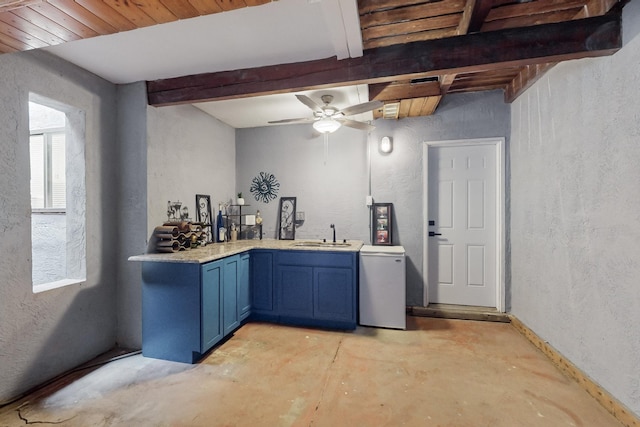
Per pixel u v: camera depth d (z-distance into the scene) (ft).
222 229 12.16
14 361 6.53
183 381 7.25
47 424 5.80
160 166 9.36
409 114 11.64
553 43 6.18
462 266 11.87
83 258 8.13
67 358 7.63
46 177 9.98
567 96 7.59
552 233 8.31
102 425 5.77
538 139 9.04
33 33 5.36
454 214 11.90
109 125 8.81
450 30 7.11
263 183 13.53
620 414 5.81
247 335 9.86
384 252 10.44
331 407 6.29
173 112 9.93
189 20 6.02
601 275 6.47
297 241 12.59
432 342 9.29
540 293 8.96
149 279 8.48
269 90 8.03
